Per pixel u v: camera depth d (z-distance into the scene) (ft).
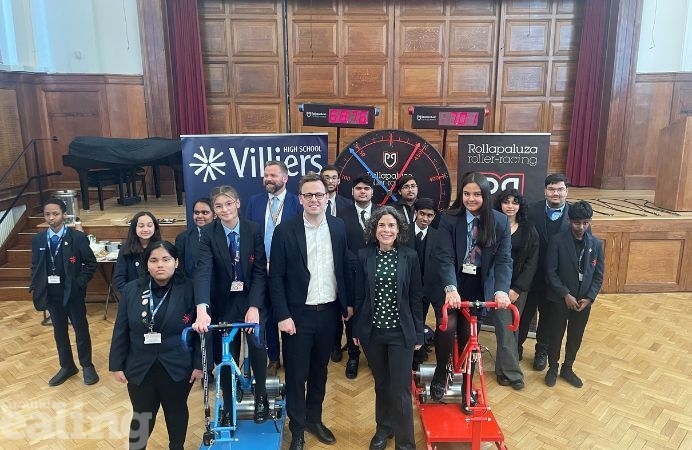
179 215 18.94
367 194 10.91
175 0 23.12
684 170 17.24
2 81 20.39
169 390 7.27
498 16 24.43
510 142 12.89
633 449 8.63
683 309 15.48
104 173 20.70
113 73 22.93
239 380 8.56
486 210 8.25
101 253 15.10
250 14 24.14
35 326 14.80
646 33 22.49
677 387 10.75
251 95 24.80
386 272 7.66
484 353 12.30
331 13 24.31
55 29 22.24
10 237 19.49
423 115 14.83
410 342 7.59
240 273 8.50
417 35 24.61
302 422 8.25
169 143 19.81
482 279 8.52
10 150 20.79
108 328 14.58
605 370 11.53
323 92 24.95
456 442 8.55
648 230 16.57
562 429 9.20
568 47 24.45
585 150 24.32
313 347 8.43
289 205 10.72
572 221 10.34
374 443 8.46
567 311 10.62
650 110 23.00
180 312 7.24
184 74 23.77
